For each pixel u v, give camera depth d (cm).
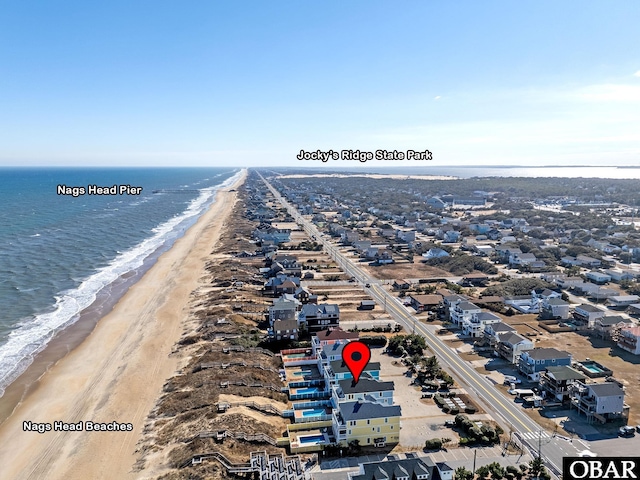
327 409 7050
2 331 10331
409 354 9188
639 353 9250
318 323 10262
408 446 6256
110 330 10462
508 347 8850
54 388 7956
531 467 5656
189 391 7419
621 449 6222
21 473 5850
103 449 6269
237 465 5588
